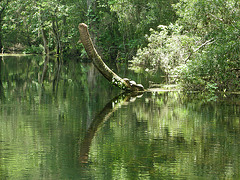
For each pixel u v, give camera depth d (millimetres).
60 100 12422
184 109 10609
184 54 16125
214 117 9359
